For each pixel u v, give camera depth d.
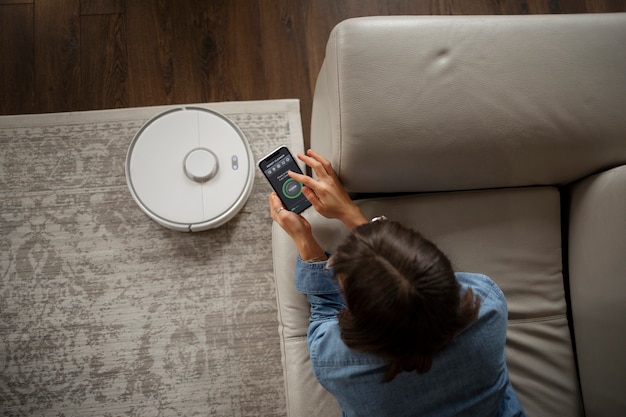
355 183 0.87
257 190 1.27
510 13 1.46
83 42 1.37
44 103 1.33
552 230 0.92
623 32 0.83
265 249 1.24
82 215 1.24
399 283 0.48
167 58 1.37
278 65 1.39
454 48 0.81
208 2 1.40
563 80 0.81
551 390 0.88
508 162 0.85
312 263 0.82
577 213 0.91
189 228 1.14
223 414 1.16
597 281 0.84
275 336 1.20
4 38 1.36
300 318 0.92
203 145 1.17
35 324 1.18
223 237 1.24
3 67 1.35
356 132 0.80
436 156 0.82
